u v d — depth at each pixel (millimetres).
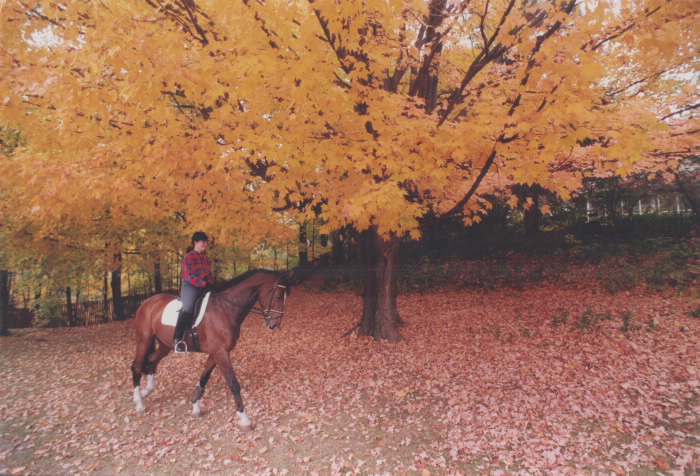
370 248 8695
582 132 3980
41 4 4777
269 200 6484
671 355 6117
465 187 6805
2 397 6613
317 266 16172
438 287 13500
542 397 5309
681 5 3604
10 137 9367
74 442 4730
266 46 4992
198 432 4879
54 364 8805
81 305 15062
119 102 4672
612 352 6551
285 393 6020
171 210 8641
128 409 5695
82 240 10750
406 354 7492
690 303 8273
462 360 6969
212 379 6828
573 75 3828
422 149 4918
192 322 4953
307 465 4105
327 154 5082
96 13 4871
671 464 3770
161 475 4020
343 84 6078
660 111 5324
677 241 10797
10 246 10000
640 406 4844
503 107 5129
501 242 14453
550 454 4031
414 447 4355
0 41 4672
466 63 7812
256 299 5312
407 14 5441
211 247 12984
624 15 4473
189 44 5543
